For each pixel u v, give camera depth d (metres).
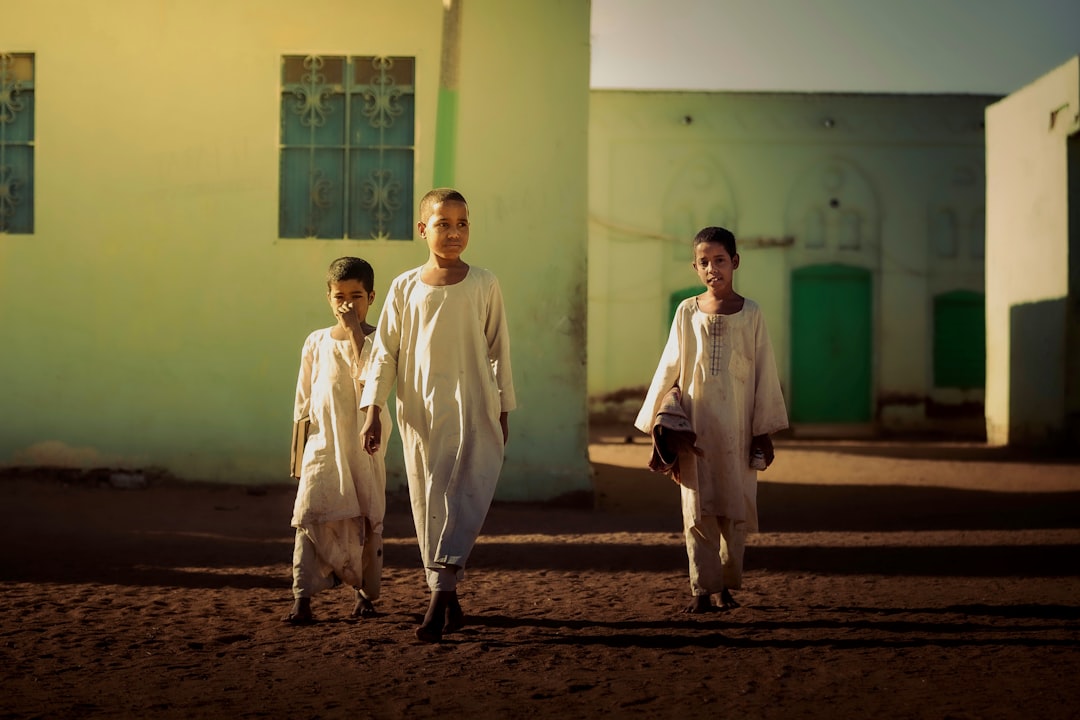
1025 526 8.67
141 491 10.13
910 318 23.00
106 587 5.88
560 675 4.03
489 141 10.44
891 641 4.61
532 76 10.44
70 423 10.45
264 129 10.48
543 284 10.40
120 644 4.55
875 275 23.02
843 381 23.02
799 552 7.30
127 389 10.45
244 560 6.88
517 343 10.38
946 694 3.74
